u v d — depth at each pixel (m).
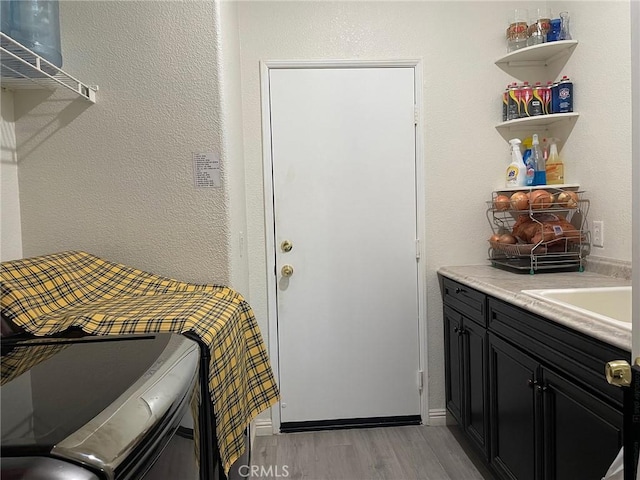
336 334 2.82
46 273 1.53
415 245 2.81
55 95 1.91
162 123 1.95
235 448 1.44
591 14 2.37
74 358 0.88
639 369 0.71
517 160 2.67
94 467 0.53
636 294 0.75
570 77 2.56
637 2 0.72
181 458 0.83
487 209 2.81
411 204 2.80
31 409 0.62
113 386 0.71
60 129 1.92
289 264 2.79
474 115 2.78
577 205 2.49
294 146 2.75
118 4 1.93
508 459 1.96
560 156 2.69
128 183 1.95
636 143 0.74
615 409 1.24
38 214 1.92
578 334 1.41
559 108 2.56
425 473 2.33
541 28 2.56
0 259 1.77
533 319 1.70
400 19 2.74
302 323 2.81
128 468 0.59
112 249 1.95
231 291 1.88
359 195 2.79
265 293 2.79
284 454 2.55
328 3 2.71
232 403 1.43
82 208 1.93
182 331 1.23
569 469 1.49
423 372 2.85
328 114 2.75
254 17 2.70
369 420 2.85
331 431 2.82
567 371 1.49
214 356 1.25
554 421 1.59
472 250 2.82
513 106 2.67
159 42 1.94
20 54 1.53
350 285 2.81
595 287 1.97
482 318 2.20
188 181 1.96
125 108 1.94
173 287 1.85
